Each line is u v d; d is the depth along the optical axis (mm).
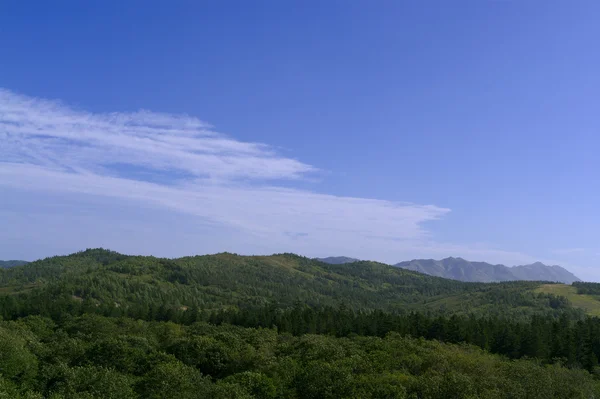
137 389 58062
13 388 51562
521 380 60562
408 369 70125
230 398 52656
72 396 50000
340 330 133000
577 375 68688
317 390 57656
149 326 124688
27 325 118562
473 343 117812
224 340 91625
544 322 133375
